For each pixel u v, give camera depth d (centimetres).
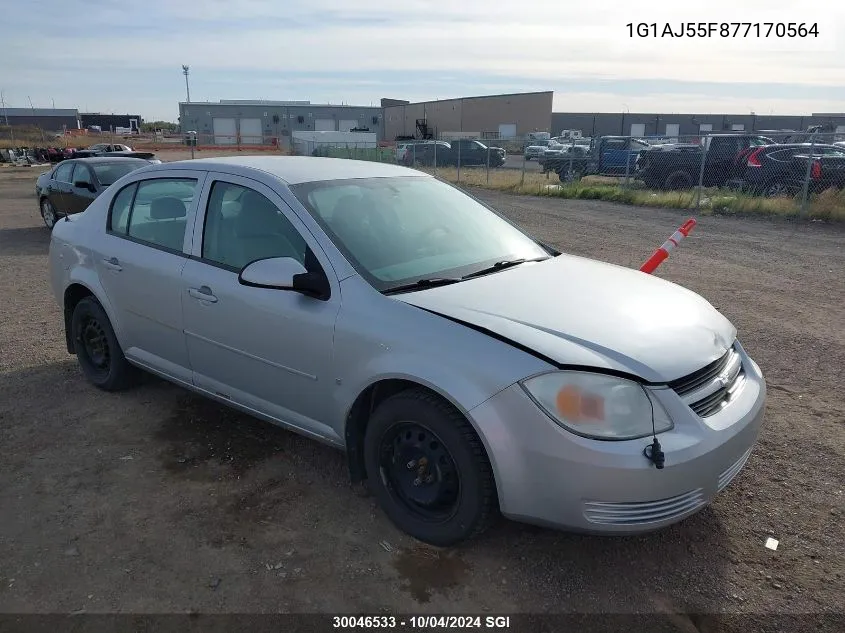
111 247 441
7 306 738
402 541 310
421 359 287
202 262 382
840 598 276
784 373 519
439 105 6956
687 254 1015
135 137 7144
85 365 491
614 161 2352
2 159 3888
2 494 349
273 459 385
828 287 798
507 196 2048
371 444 315
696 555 302
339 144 4400
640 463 255
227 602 272
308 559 298
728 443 278
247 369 364
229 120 7288
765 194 1622
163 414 445
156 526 321
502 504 275
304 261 336
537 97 6606
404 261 342
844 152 1557
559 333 282
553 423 261
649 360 273
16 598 273
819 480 362
